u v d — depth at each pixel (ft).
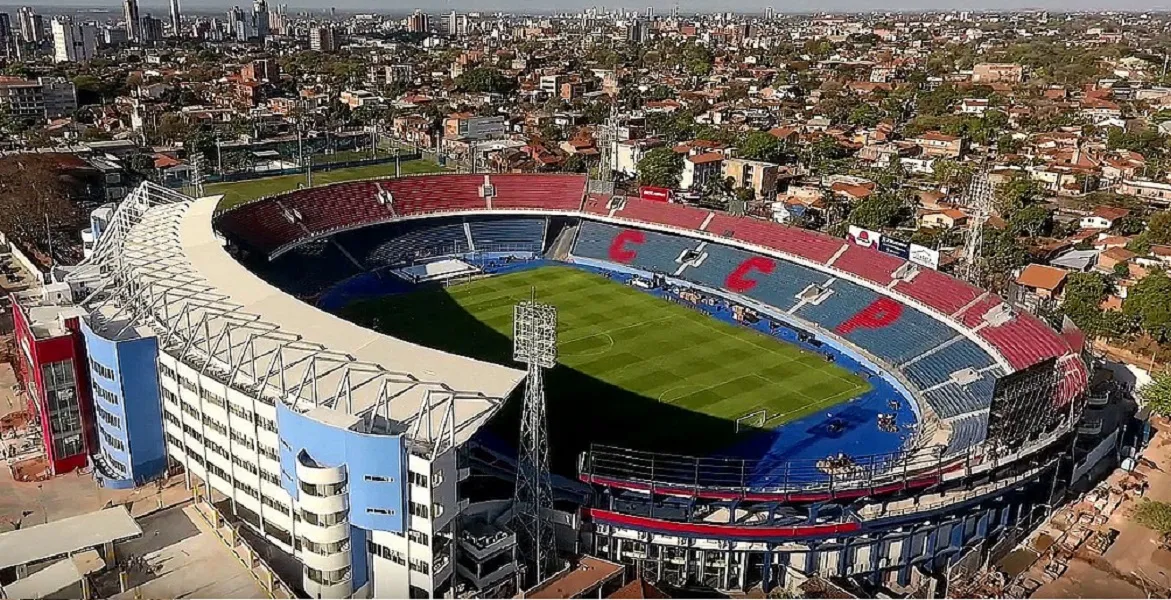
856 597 239.91
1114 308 467.11
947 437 329.52
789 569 261.65
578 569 243.40
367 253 563.07
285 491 239.50
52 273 363.15
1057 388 318.45
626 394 375.25
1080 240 607.37
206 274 332.19
